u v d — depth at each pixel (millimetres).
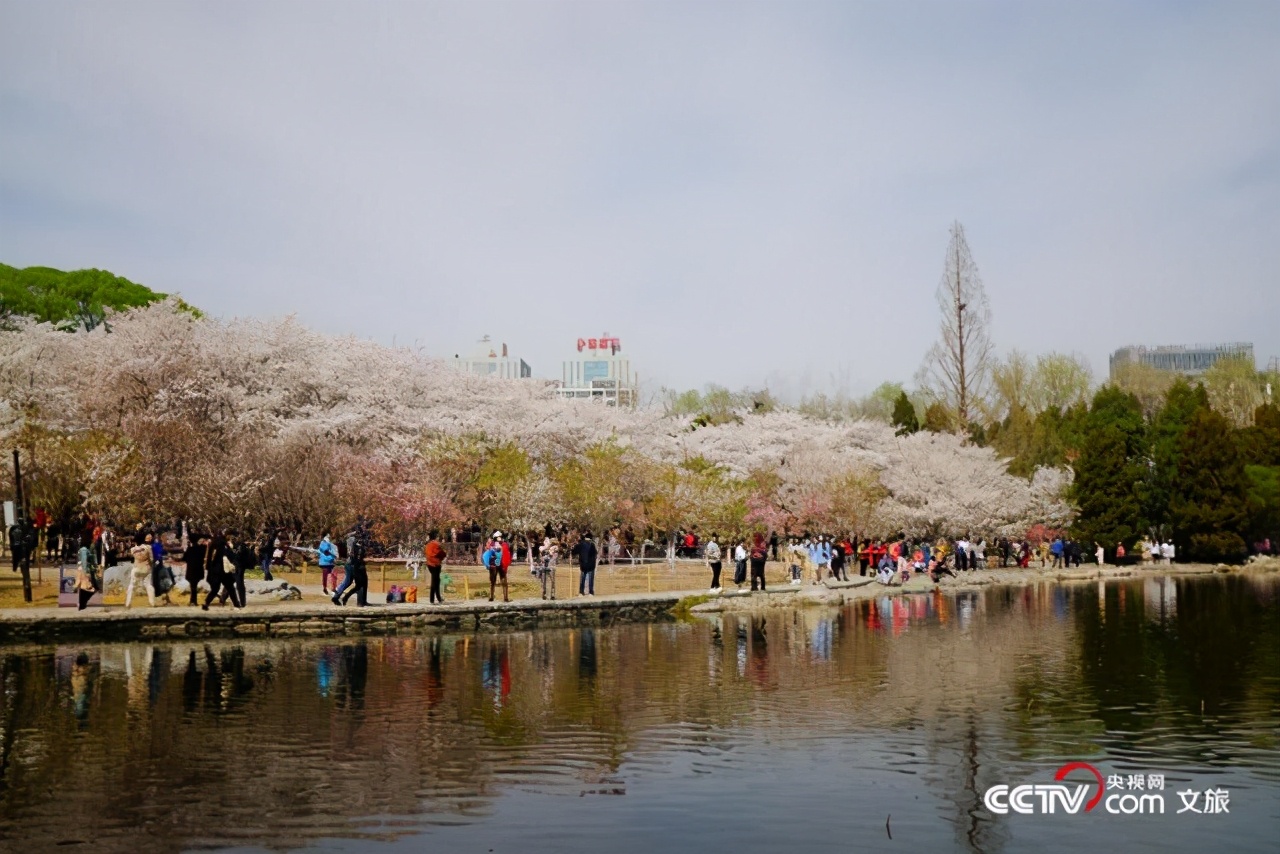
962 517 66625
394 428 53312
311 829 11828
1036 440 82375
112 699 18828
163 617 27578
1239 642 28875
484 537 51031
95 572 29781
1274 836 12211
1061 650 27109
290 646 27000
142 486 40750
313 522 44625
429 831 11844
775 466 72562
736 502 57500
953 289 81375
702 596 38406
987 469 71250
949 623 34562
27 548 31250
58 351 51281
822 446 71625
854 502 60656
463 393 61969
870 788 13789
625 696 19859
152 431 43281
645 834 11867
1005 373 94250
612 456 55969
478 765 14625
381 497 44875
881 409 113625
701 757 15234
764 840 11734
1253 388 103125
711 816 12531
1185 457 78625
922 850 11547
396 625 30297
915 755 15453
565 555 52750
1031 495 74250
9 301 65438
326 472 44906
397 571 44906
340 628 29562
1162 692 20578
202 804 12617
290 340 53531
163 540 41969
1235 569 73062
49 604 30875
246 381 49969
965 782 14117
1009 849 11680
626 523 57312
